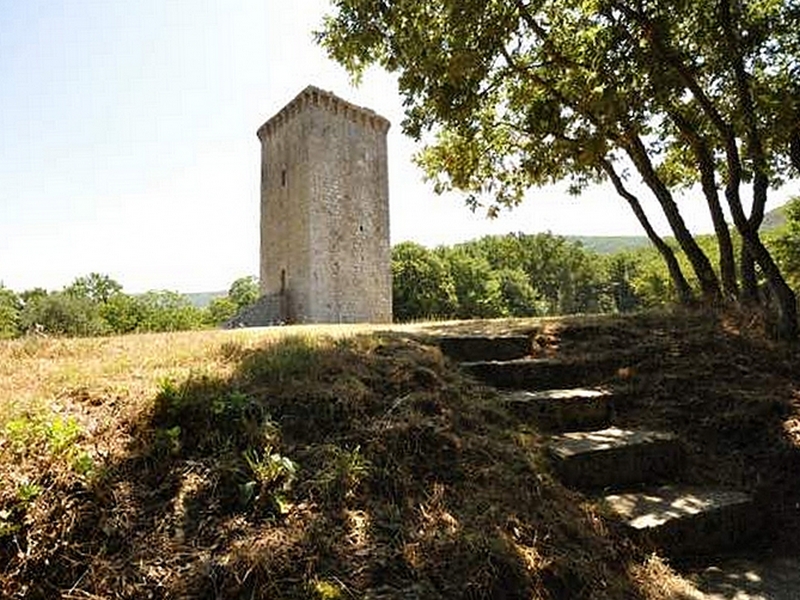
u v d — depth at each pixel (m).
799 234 21.55
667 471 4.16
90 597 2.20
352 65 8.98
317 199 28.17
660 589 2.99
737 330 6.40
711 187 8.23
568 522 3.21
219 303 70.31
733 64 6.66
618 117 7.23
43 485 2.53
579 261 71.44
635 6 6.53
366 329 6.47
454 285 49.56
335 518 2.74
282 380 3.73
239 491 2.73
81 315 52.72
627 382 5.29
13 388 3.49
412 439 3.46
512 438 3.92
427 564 2.60
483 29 7.32
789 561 3.46
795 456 4.31
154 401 3.22
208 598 2.25
